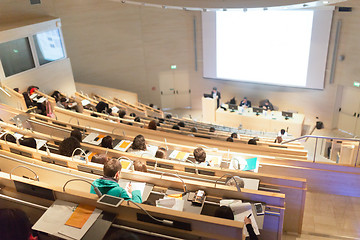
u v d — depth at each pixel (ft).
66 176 15.26
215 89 49.37
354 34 39.37
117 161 12.48
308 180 20.54
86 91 45.65
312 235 17.80
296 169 20.17
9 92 33.76
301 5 28.84
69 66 42.83
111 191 11.40
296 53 44.65
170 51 51.88
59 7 44.39
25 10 41.14
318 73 43.88
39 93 36.09
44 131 24.56
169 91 54.95
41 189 11.70
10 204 12.17
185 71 53.47
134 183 14.12
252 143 26.27
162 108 56.03
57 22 40.14
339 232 18.10
